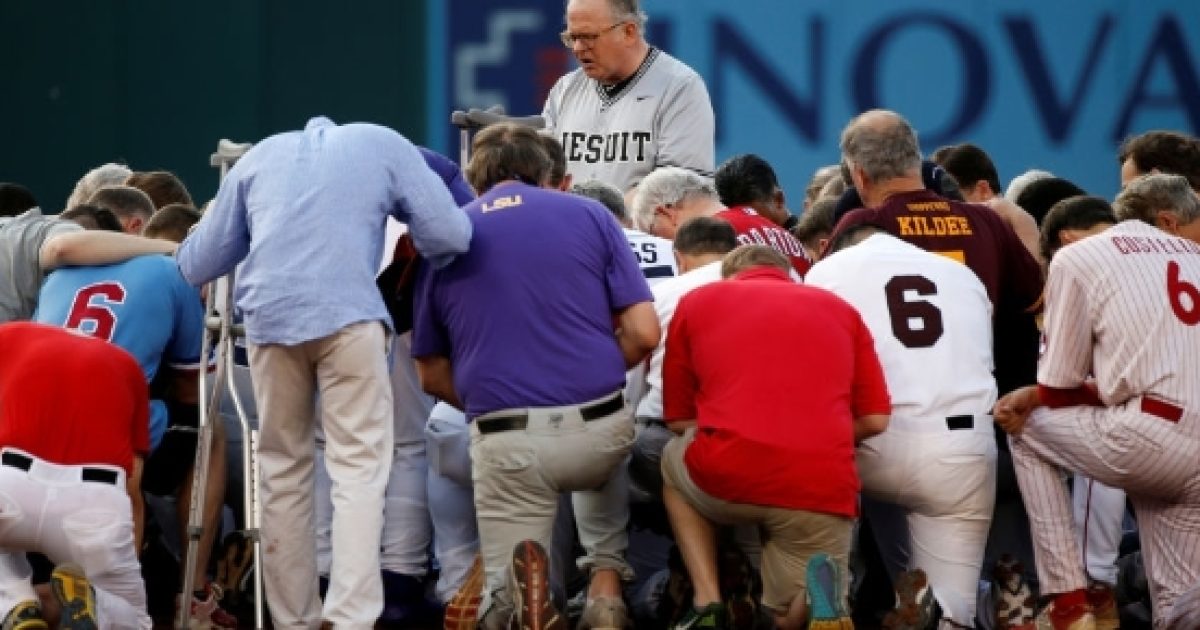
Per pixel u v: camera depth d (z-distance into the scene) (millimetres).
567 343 25344
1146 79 54250
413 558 28578
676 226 29875
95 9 54812
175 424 27922
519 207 25781
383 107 55031
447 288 25625
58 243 27219
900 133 27969
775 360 25141
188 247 25891
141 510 26031
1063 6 54156
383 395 25438
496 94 54812
